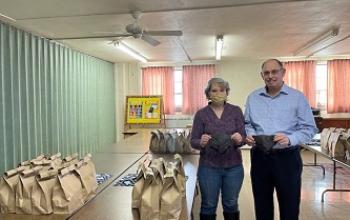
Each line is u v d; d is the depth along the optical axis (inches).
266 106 91.0
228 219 94.8
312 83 313.9
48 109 198.4
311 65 313.9
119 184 94.9
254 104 93.6
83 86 253.0
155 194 67.2
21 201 72.1
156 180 68.1
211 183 93.4
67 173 75.4
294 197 87.1
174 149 140.7
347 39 215.3
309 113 88.1
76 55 240.8
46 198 71.5
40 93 188.7
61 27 166.4
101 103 292.4
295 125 88.6
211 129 94.0
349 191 167.0
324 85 319.0
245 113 97.3
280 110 88.7
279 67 86.9
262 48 251.3
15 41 165.0
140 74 334.3
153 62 331.3
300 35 199.0
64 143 219.5
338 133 140.6
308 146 163.8
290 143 83.0
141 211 66.9
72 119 232.5
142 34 149.4
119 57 284.4
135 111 318.3
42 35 185.6
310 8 139.2
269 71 86.9
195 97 327.3
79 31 176.4
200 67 327.9
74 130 235.9
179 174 78.8
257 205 93.3
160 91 331.3
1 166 153.8
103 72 298.7
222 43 219.0
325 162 249.0
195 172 107.9
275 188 91.0
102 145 291.9
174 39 208.1
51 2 123.7
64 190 71.7
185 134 145.0
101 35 185.2
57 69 210.1
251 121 94.0
